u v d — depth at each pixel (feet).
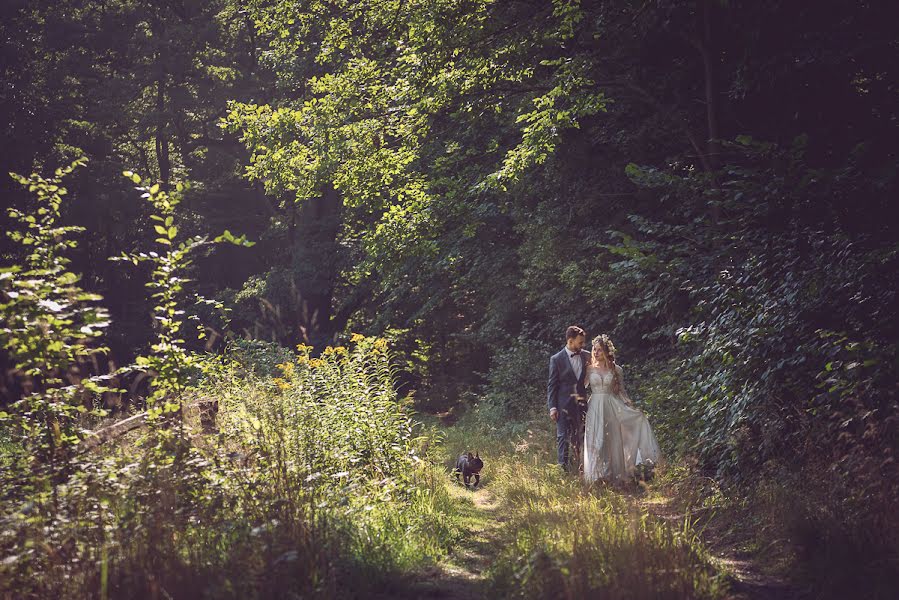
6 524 13.51
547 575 14.79
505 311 73.05
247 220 119.85
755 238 27.99
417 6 48.06
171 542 14.32
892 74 36.45
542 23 44.68
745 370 25.41
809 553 17.98
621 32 43.42
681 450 29.63
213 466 17.92
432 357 99.04
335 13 55.42
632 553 15.61
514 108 53.57
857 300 23.62
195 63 117.19
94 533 14.37
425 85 48.26
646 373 47.21
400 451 26.78
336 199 103.35
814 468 21.36
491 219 71.00
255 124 55.52
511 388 63.57
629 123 47.50
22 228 93.35
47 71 111.45
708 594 14.94
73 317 17.17
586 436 30.83
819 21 36.40
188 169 121.70
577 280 53.52
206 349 21.36
